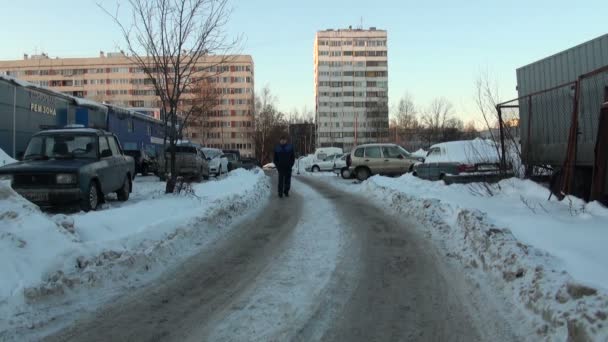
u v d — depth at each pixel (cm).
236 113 11925
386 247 746
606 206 828
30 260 515
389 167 2216
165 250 686
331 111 12912
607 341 340
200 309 479
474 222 717
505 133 1269
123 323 443
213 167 3097
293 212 1153
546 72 1145
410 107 7550
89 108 2947
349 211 1150
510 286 501
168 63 1175
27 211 589
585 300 391
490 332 412
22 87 2303
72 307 481
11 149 2220
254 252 727
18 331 417
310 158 5412
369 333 416
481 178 1308
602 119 836
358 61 12938
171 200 1020
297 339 404
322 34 12900
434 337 406
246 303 493
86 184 968
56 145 1074
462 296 507
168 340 405
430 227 882
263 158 8094
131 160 1276
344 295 515
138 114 3922
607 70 807
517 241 591
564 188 941
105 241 620
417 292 524
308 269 620
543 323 407
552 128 1112
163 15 1138
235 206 1119
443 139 5894
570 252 553
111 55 12294
